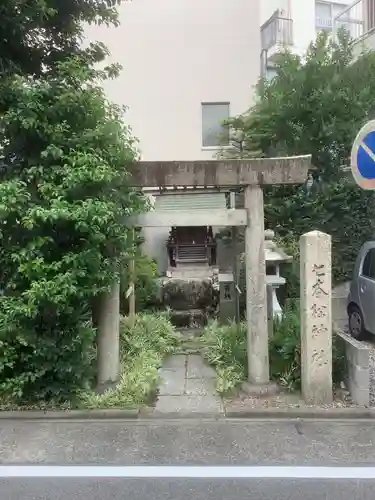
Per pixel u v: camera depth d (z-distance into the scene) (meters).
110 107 5.79
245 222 5.79
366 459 4.20
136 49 12.37
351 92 9.72
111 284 5.65
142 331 7.59
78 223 4.95
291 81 10.01
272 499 3.53
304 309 5.47
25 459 4.25
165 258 11.53
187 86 12.37
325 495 3.58
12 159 5.52
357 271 8.38
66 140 5.30
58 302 5.01
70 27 6.42
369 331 7.86
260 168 5.70
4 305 5.17
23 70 6.21
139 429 4.90
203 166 5.70
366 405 5.34
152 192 7.37
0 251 5.36
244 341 7.04
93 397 5.43
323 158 10.05
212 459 4.21
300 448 4.43
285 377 5.88
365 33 11.79
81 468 4.05
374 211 10.49
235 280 8.47
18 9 5.44
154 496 3.59
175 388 6.06
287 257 7.77
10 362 5.27
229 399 5.64
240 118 10.63
